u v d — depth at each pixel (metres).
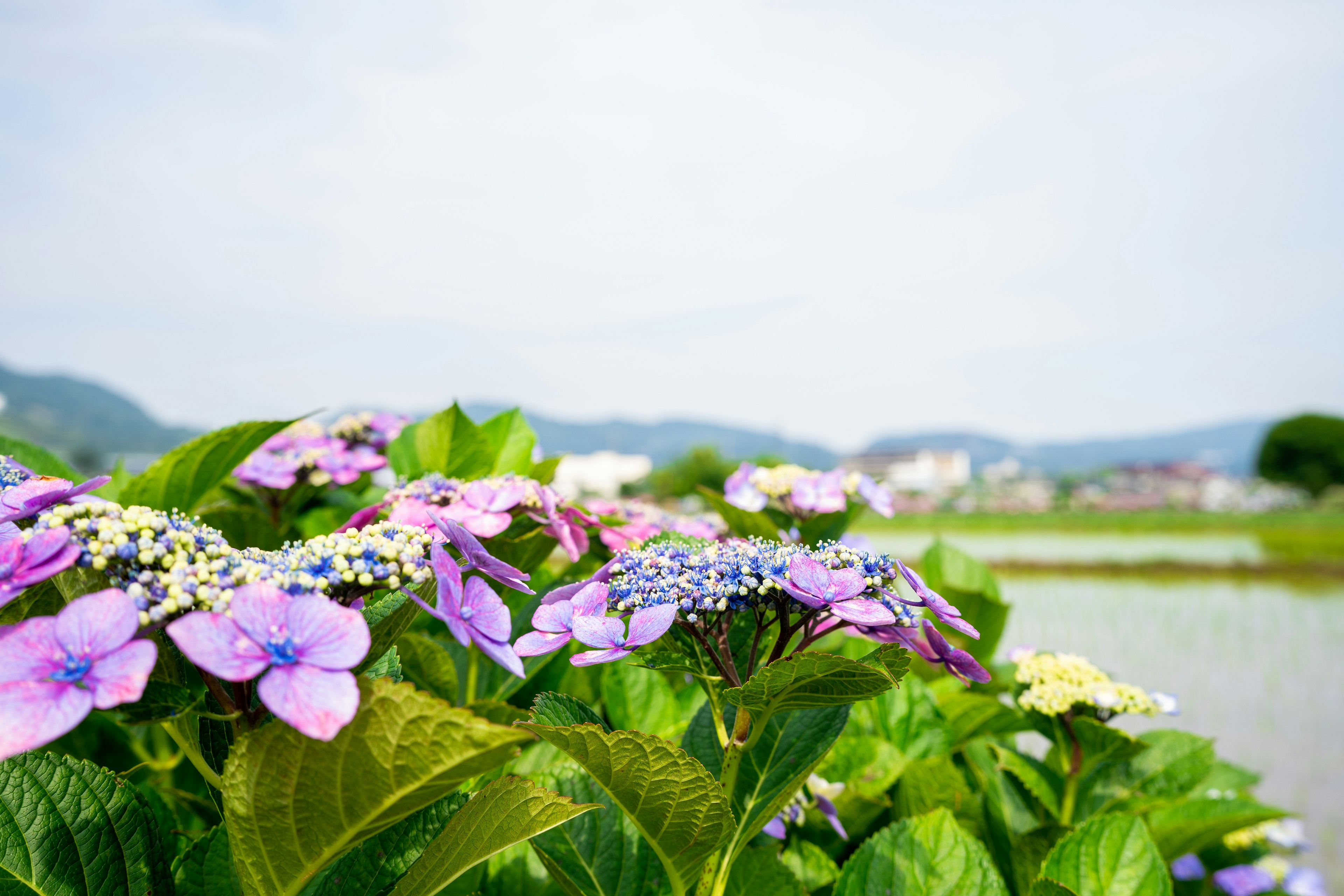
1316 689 13.62
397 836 1.38
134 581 1.08
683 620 1.39
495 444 3.17
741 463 3.54
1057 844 1.96
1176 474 115.88
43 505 1.28
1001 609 3.02
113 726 2.44
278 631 0.96
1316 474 70.44
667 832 1.34
